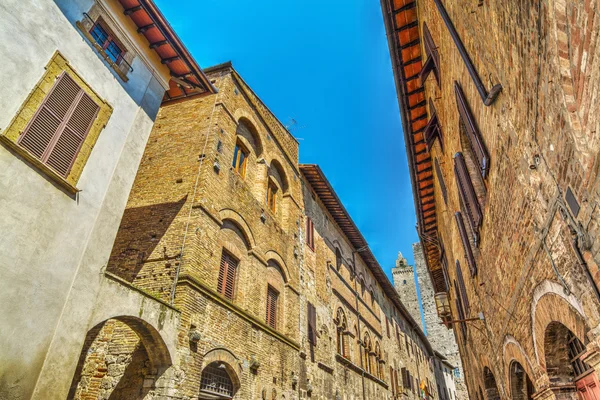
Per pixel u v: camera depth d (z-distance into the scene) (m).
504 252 7.50
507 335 8.70
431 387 42.06
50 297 6.75
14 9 6.93
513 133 5.78
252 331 12.72
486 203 8.18
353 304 25.45
